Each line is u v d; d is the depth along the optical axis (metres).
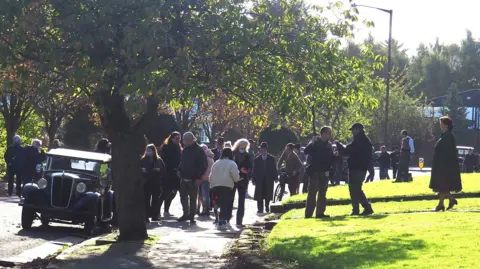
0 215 20.75
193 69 12.30
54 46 11.68
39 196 17.55
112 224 19.19
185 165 19.11
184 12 12.23
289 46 12.51
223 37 12.05
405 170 30.70
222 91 13.91
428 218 15.42
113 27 11.62
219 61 12.28
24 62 12.57
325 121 56.94
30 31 11.98
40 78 12.10
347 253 11.03
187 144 19.22
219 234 16.16
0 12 11.66
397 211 18.16
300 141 63.38
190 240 14.82
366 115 71.69
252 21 12.88
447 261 9.65
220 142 26.00
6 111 37.19
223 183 17.91
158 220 20.02
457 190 17.30
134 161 14.71
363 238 12.51
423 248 10.91
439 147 17.25
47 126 40.56
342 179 38.56
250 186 40.75
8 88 12.59
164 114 48.16
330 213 19.00
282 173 27.30
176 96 12.74
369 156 17.77
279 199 27.42
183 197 19.52
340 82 13.97
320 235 13.44
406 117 83.50
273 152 57.47
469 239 11.41
